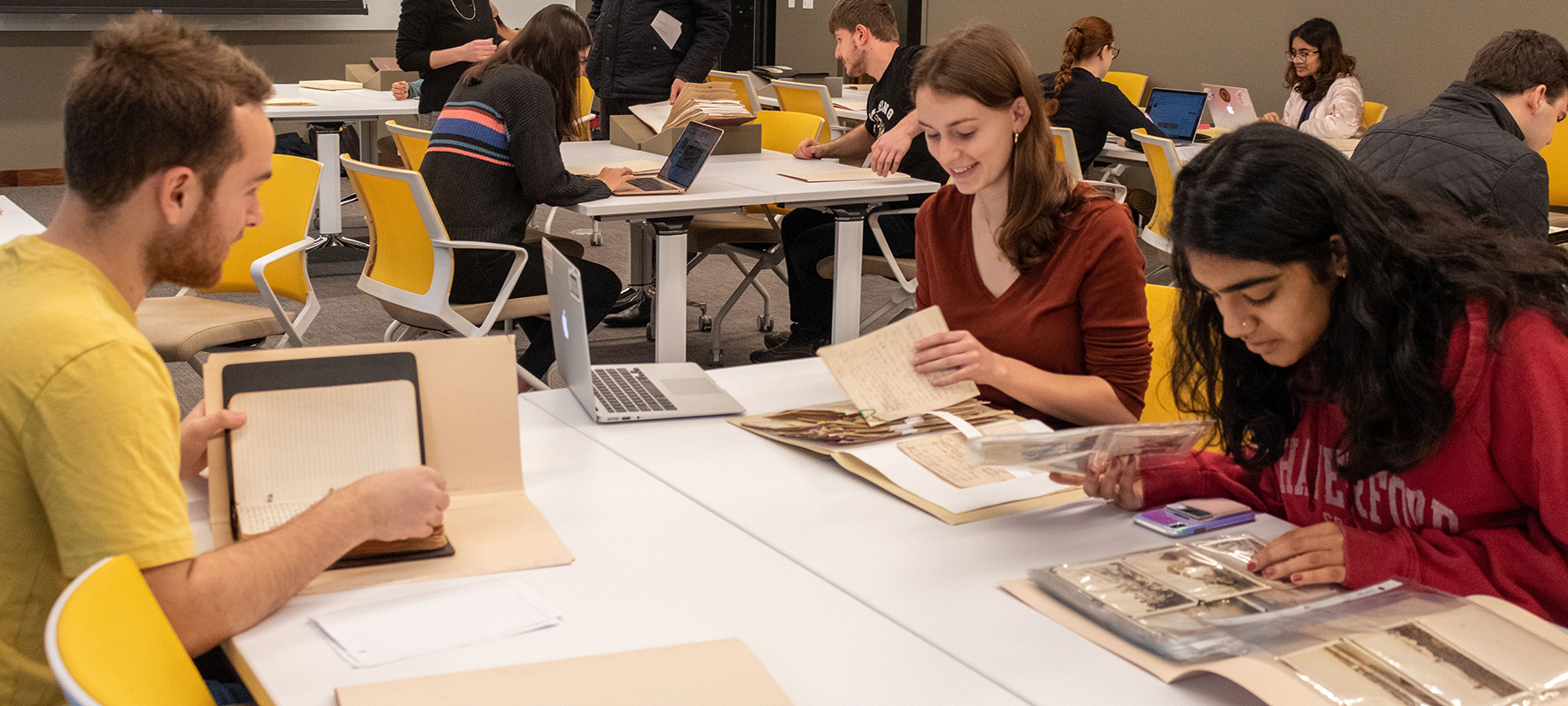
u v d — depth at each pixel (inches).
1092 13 305.3
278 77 329.7
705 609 45.1
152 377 41.1
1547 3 223.5
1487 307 44.3
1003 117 69.7
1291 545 46.8
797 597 46.3
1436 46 242.8
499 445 56.1
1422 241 44.2
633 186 128.2
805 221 159.8
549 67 126.0
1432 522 48.8
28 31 299.3
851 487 58.8
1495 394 44.6
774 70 320.5
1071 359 74.1
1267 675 37.5
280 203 122.7
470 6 225.9
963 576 48.5
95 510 39.2
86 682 30.5
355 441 52.4
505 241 126.4
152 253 43.1
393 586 46.5
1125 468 56.2
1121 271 70.8
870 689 39.4
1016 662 41.3
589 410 69.5
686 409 69.9
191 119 41.3
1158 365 80.1
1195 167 45.5
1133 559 48.6
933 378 65.5
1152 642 41.2
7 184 305.7
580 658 40.1
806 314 159.3
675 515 54.7
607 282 134.1
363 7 332.8
